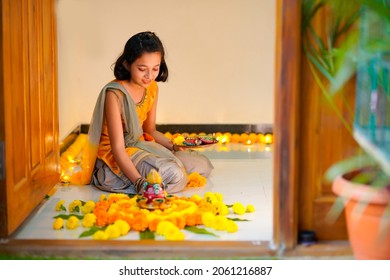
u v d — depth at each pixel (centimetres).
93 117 473
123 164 451
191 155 505
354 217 297
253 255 321
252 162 568
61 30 627
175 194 455
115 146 455
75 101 681
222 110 695
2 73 333
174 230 351
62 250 329
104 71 684
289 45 306
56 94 468
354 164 317
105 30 680
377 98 307
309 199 326
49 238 357
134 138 482
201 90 693
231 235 362
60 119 607
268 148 635
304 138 321
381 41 289
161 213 386
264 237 358
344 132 321
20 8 367
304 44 312
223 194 456
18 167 362
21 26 370
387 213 288
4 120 335
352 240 305
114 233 353
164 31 685
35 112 402
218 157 589
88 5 677
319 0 308
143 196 409
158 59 468
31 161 392
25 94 378
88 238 357
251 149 630
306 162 323
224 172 527
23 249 330
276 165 319
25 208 376
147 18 683
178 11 683
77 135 673
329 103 319
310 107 319
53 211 412
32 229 374
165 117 697
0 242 336
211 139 554
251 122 696
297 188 320
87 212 405
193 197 421
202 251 323
